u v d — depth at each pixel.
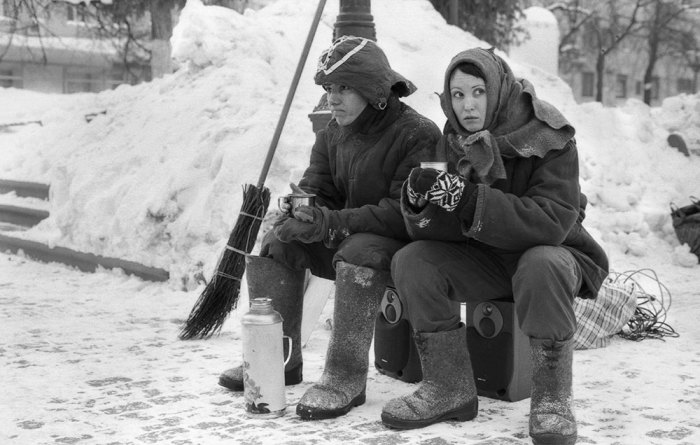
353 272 4.14
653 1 40.31
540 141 3.85
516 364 4.37
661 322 5.95
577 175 3.95
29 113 17.25
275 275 4.50
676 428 3.88
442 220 3.95
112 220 8.52
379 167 4.33
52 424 4.04
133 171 9.10
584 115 11.51
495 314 4.38
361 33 7.12
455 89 3.92
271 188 7.60
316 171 4.68
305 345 5.54
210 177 8.10
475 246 4.07
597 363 5.07
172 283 7.65
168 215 8.01
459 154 4.04
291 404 4.34
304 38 10.88
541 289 3.68
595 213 9.65
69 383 4.77
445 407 3.98
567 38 41.50
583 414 4.11
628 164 10.75
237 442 3.74
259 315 4.08
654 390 4.50
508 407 4.30
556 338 3.70
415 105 9.75
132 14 19.91
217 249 7.48
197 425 4.00
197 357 5.33
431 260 3.94
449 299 4.02
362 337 4.20
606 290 5.52
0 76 35.47
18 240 9.73
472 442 3.73
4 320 6.57
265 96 9.00
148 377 4.88
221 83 9.35
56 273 8.81
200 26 10.10
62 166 10.02
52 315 6.77
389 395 4.50
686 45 40.69
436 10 14.27
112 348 5.62
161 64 19.08
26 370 5.07
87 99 11.99
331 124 4.66
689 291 7.68
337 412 4.09
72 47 34.84
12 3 21.75
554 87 12.30
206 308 5.23
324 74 4.23
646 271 8.67
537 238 3.74
